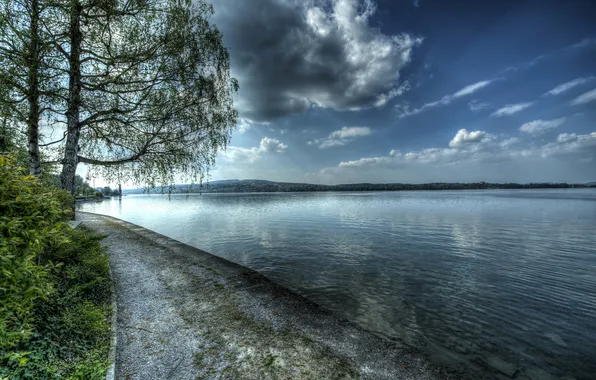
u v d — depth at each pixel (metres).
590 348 6.15
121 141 11.17
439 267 12.95
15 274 2.32
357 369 4.41
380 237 21.62
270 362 4.40
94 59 9.86
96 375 3.39
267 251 16.55
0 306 2.48
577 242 19.42
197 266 9.82
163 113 10.62
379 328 6.93
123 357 4.27
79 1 8.62
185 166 11.66
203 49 11.08
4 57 7.49
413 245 18.44
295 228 26.94
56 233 2.90
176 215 42.91
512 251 16.62
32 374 2.94
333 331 5.64
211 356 4.47
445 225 28.58
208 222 32.47
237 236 22.20
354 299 8.91
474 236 21.95
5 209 2.42
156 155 11.46
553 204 63.22
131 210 56.22
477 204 64.75
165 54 10.08
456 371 5.25
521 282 10.84
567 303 8.77
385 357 4.82
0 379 2.70
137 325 5.35
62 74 8.75
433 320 7.43
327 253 15.94
